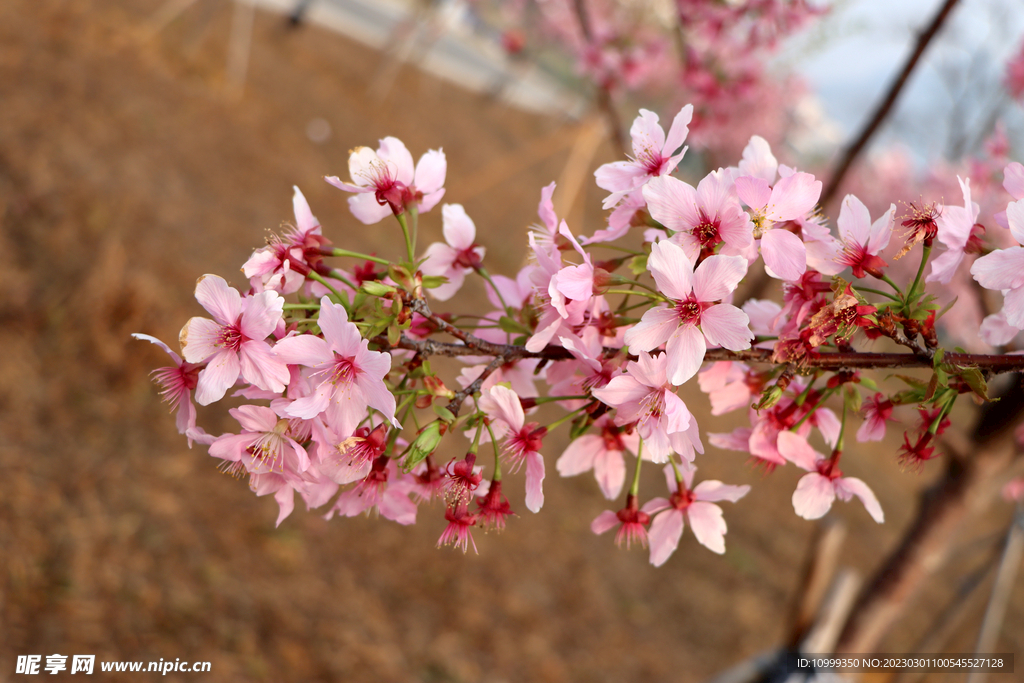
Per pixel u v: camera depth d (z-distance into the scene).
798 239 1.02
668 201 1.04
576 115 14.59
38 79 7.25
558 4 8.41
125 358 5.04
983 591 3.35
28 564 3.78
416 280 1.14
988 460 2.20
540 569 5.66
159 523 4.36
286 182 8.54
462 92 17.69
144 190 6.74
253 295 1.07
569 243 1.17
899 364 1.09
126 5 9.95
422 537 5.39
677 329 1.04
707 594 6.18
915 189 6.35
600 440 1.32
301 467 1.04
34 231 5.59
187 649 3.80
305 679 3.97
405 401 1.14
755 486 7.83
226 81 9.65
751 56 3.71
